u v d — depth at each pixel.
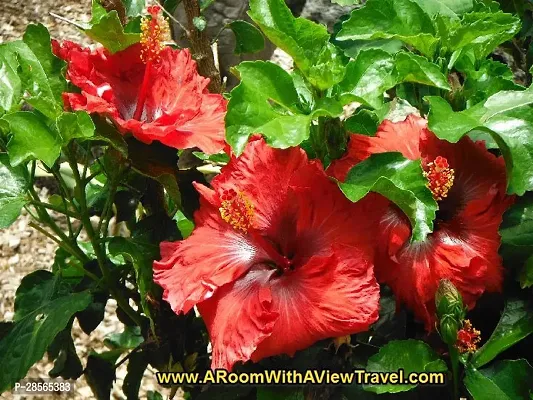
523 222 0.46
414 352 0.44
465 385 0.45
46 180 1.04
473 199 0.46
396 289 0.45
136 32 0.55
